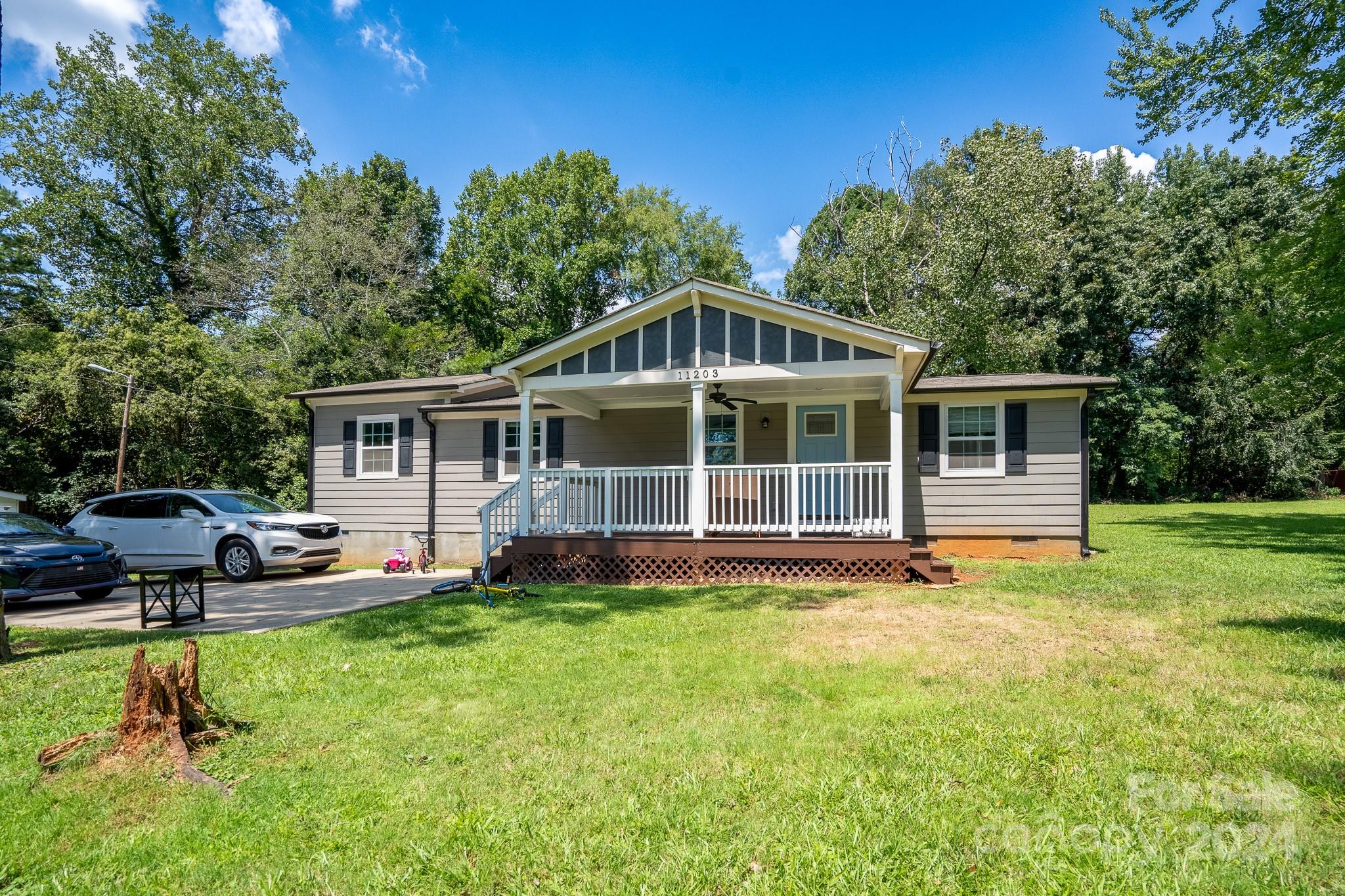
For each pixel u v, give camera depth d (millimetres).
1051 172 21375
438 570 13750
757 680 4879
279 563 11898
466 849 2756
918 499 12859
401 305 29578
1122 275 28109
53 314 24875
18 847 2820
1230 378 28422
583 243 34969
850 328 9438
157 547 12312
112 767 3500
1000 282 22156
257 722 4230
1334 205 12625
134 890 2533
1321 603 7242
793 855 2637
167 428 19609
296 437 22016
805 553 9625
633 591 9070
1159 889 2398
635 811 3021
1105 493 31078
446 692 4777
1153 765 3361
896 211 24406
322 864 2660
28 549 9070
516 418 14773
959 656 5438
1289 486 30109
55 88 27234
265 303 28312
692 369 10117
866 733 3869
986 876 2516
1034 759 3459
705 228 38250
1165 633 6082
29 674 5340
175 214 29531
